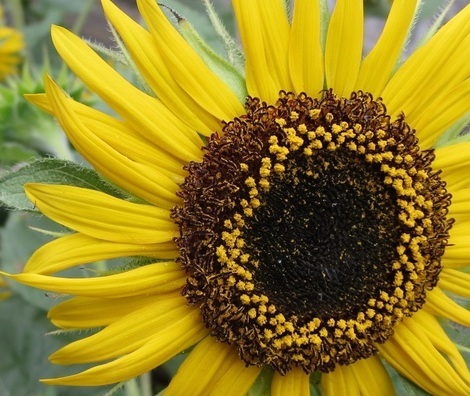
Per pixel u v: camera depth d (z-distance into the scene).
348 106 0.39
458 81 0.40
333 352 0.40
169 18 0.41
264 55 0.40
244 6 0.39
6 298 0.59
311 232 0.39
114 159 0.38
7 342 0.58
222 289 0.39
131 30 0.39
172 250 0.39
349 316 0.40
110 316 0.39
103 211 0.38
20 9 0.70
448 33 0.40
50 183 0.39
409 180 0.40
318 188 0.39
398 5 0.40
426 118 0.41
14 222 0.56
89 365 0.57
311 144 0.39
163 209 0.39
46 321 0.59
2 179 0.39
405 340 0.41
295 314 0.40
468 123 0.41
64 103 0.37
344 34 0.40
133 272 0.38
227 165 0.39
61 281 0.37
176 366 0.52
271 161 0.39
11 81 0.54
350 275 0.40
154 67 0.39
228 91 0.39
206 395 0.40
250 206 0.39
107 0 0.39
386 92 0.40
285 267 0.39
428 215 0.40
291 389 0.40
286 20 0.40
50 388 0.55
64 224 0.38
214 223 0.39
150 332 0.39
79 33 0.72
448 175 0.41
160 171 0.39
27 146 0.54
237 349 0.40
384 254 0.40
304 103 0.39
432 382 0.41
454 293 0.41
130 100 0.38
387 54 0.40
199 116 0.39
